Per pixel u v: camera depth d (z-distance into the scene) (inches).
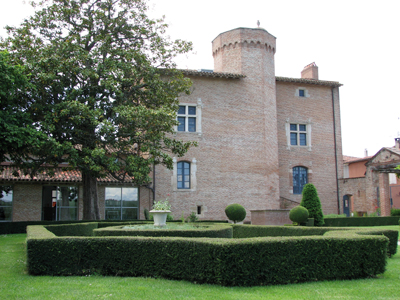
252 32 1217.4
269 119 1206.9
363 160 1712.6
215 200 1119.0
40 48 757.9
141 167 765.9
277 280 292.4
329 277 309.9
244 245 288.0
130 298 248.7
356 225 1074.1
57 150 692.7
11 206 975.6
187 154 1118.4
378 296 252.8
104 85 763.4
